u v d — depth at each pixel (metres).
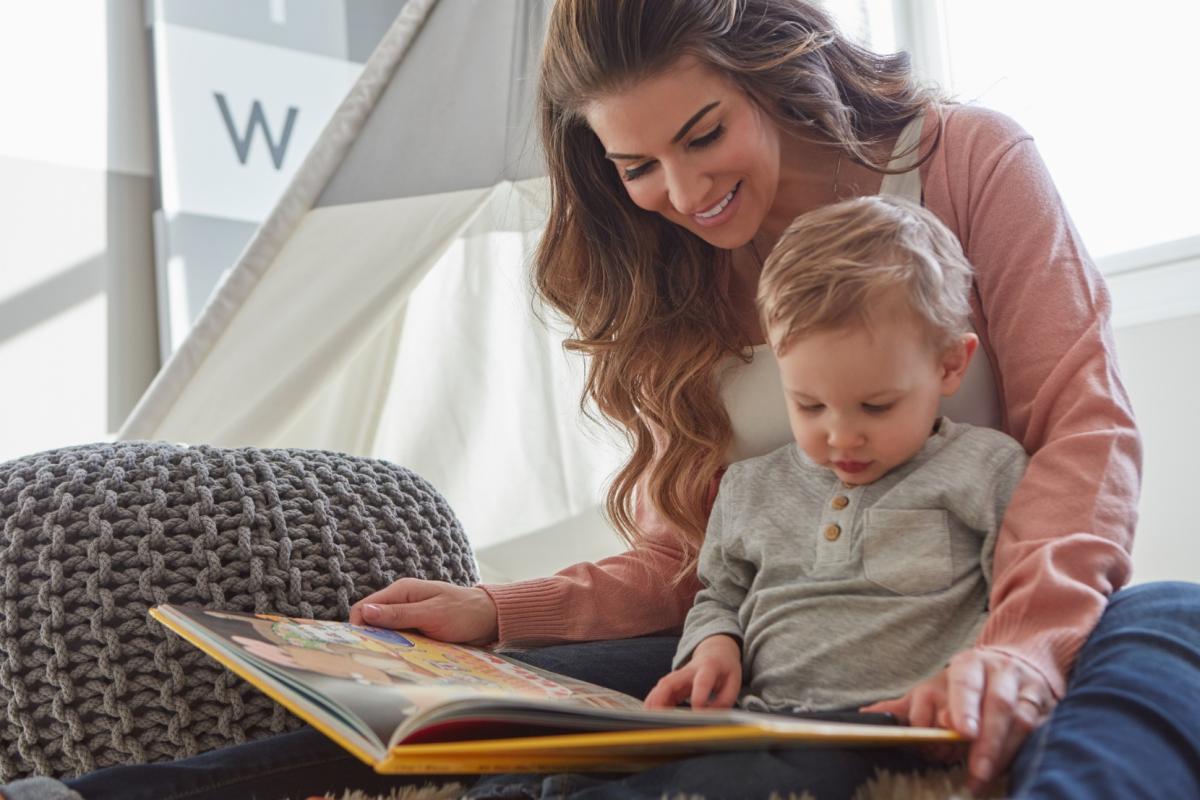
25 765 0.90
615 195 1.09
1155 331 1.53
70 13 2.49
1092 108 1.71
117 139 2.53
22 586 0.90
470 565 1.12
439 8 1.69
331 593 0.97
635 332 1.09
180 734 0.90
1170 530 1.51
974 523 0.81
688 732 0.55
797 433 0.84
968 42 1.87
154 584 0.91
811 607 0.83
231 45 2.59
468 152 1.66
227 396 1.65
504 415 1.76
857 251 0.80
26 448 2.39
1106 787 0.53
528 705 0.62
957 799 0.56
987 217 0.96
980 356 0.95
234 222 2.58
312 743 0.83
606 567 1.07
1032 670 0.64
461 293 1.75
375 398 1.81
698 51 0.90
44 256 2.44
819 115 0.98
